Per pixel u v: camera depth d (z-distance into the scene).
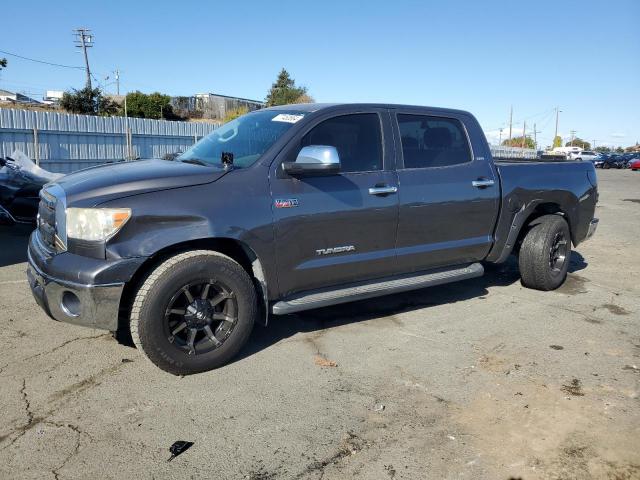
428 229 4.72
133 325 3.49
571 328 4.79
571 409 3.36
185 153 4.65
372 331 4.61
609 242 9.22
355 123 4.41
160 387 3.53
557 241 5.86
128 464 2.74
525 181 5.41
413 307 5.28
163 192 3.54
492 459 2.84
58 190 3.72
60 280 3.44
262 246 3.83
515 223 5.38
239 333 3.81
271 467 2.74
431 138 4.86
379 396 3.48
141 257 3.41
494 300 5.56
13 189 7.81
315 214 4.04
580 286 6.21
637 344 4.45
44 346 4.09
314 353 4.13
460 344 4.37
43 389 3.45
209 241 3.82
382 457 2.84
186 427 3.08
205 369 3.73
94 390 3.46
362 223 4.30
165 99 53.84
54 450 2.83
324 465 2.77
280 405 3.35
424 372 3.84
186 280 3.54
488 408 3.35
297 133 4.08
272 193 3.88
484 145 5.21
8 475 2.63
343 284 4.41
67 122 15.59
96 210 3.39
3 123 14.16
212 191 3.68
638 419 3.26
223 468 2.73
